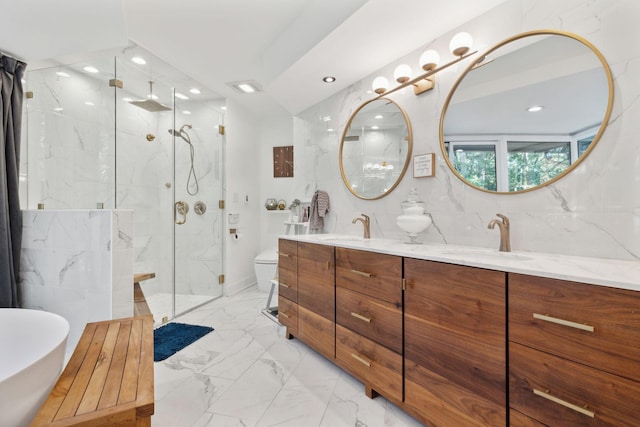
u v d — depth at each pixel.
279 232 4.51
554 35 1.46
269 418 1.52
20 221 2.17
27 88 2.42
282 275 2.60
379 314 1.64
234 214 3.89
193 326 2.74
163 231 3.29
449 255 1.39
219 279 3.73
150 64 2.85
